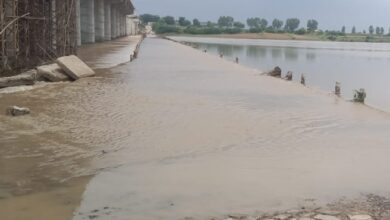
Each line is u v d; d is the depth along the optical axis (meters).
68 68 27.03
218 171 11.12
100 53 54.38
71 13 37.38
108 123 16.00
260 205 8.99
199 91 24.95
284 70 49.16
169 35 199.75
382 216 8.48
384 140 14.63
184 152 12.76
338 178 10.72
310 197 9.48
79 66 28.81
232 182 10.34
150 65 40.94
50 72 26.11
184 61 47.97
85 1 75.62
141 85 26.36
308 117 18.33
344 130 16.11
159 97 22.12
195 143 13.73
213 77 32.91
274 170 11.27
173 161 11.91
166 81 29.06
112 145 13.23
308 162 12.02
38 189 9.71
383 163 12.03
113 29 111.06
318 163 11.95
